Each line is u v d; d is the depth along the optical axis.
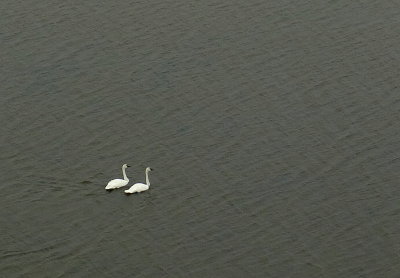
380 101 89.00
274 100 88.88
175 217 76.12
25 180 79.31
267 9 100.69
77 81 90.38
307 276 70.81
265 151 83.06
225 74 91.75
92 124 85.62
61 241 73.31
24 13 99.00
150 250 72.81
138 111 87.19
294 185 79.62
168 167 81.19
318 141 84.38
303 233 74.88
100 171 80.50
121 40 95.50
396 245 73.81
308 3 101.69
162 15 99.25
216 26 97.75
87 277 69.94
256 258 72.31
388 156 82.81
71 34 96.12
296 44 95.81
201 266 71.44
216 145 83.56
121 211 76.69
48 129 84.94
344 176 80.62
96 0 101.31
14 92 89.00
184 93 89.31
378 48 95.50
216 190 78.94
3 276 69.56
